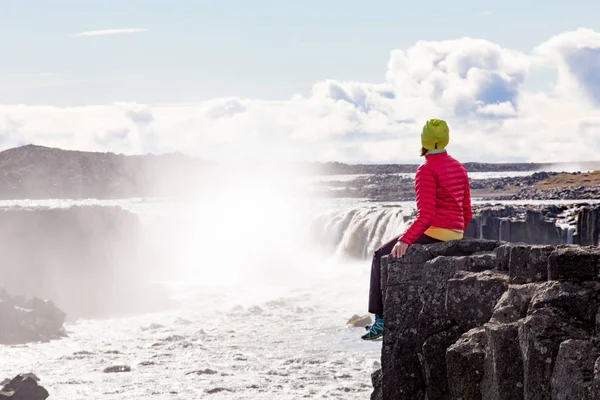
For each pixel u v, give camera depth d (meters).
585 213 28.50
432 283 6.53
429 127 6.74
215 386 14.63
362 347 18.14
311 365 16.41
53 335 20.00
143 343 19.14
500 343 5.56
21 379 13.32
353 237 39.41
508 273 6.20
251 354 17.66
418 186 6.71
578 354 5.06
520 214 33.41
